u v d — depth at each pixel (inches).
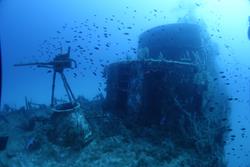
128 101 434.3
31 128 419.2
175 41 548.4
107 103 523.8
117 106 488.7
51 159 294.8
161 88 405.7
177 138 372.8
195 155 337.4
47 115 484.7
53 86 402.9
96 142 348.8
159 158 308.0
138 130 391.9
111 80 511.8
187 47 540.4
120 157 303.6
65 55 387.2
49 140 335.9
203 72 450.9
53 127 343.0
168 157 313.6
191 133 378.6
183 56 538.3
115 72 491.2
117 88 486.9
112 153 315.3
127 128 406.3
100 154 311.0
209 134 391.2
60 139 325.7
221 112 546.9
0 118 518.3
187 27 546.0
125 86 472.7
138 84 417.4
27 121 442.0
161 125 396.2
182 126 382.3
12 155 293.3
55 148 313.6
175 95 402.6
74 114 339.9
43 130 359.6
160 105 406.6
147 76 413.1
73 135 324.8
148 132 382.9
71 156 302.2
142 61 414.6
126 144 349.7
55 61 384.8
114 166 279.1
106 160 293.6
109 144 339.3
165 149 335.9
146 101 412.8
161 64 403.9
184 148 354.9
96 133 373.4
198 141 358.0
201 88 430.3
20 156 295.0
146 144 351.9
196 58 480.4
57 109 368.5
